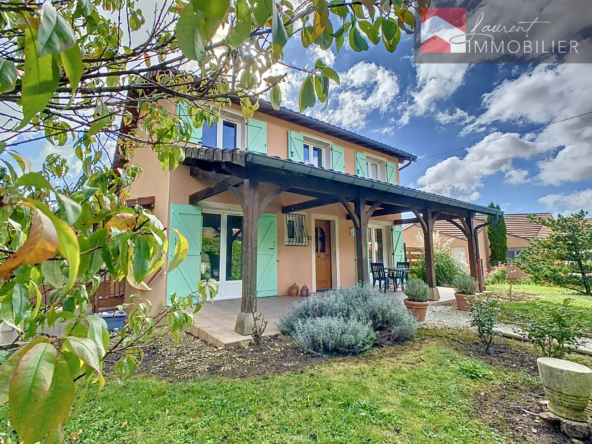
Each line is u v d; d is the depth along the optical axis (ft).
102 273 4.38
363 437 7.00
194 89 5.33
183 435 7.06
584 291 31.76
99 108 3.92
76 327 2.08
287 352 12.58
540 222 35.29
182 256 2.78
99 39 4.73
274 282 24.75
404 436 7.08
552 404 7.94
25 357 1.55
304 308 15.37
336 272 29.30
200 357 12.19
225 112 24.13
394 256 33.94
